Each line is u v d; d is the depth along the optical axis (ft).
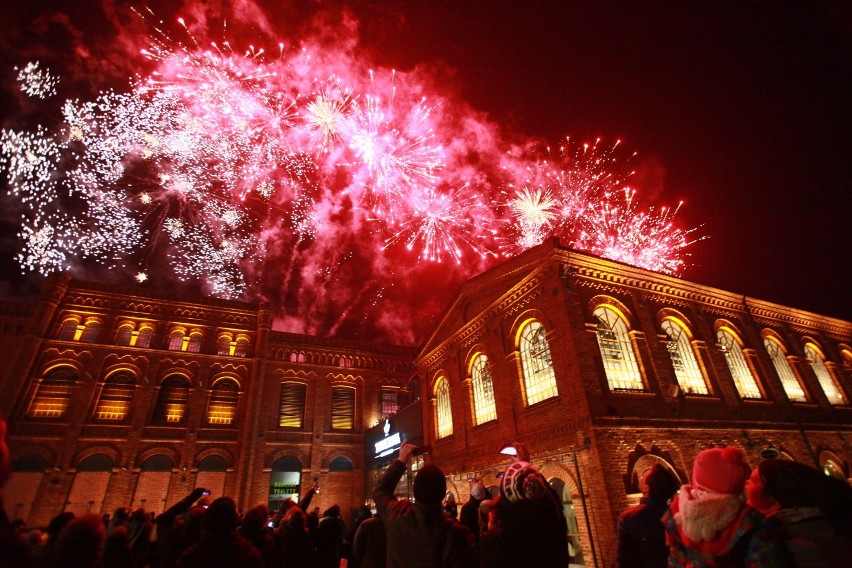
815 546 7.98
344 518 92.73
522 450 17.57
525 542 9.97
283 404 98.94
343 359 108.99
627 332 52.08
